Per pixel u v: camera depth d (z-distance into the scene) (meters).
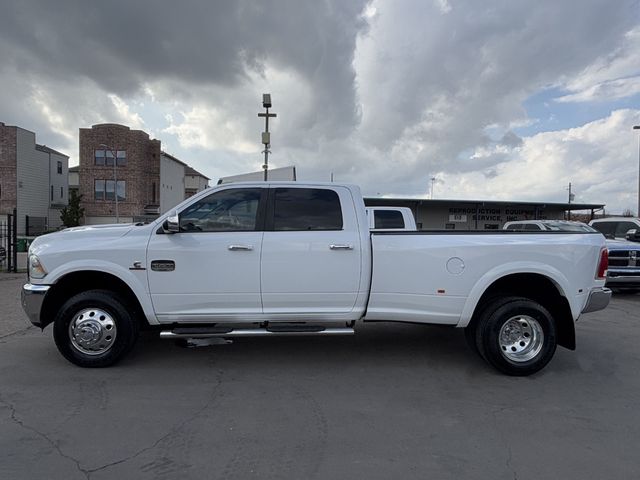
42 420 3.94
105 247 5.07
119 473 3.14
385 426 3.91
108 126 45.78
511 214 39.31
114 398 4.43
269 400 4.45
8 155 42.00
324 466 3.26
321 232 5.23
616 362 5.80
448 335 6.96
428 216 37.81
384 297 5.25
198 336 5.12
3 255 16.22
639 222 12.85
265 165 16.08
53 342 6.35
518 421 4.05
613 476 3.18
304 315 5.25
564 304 5.30
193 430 3.79
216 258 5.10
